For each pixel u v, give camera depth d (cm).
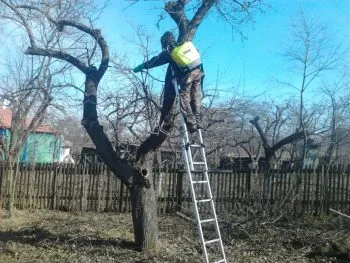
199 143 804
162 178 1577
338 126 2898
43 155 3253
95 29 1046
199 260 898
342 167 1560
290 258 954
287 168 1552
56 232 1139
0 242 1047
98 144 990
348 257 962
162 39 846
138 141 1264
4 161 1593
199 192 1367
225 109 1353
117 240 1040
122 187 1625
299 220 1371
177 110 861
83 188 1631
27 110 1694
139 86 1159
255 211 1247
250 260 925
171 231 1186
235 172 1554
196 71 794
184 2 925
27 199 1627
